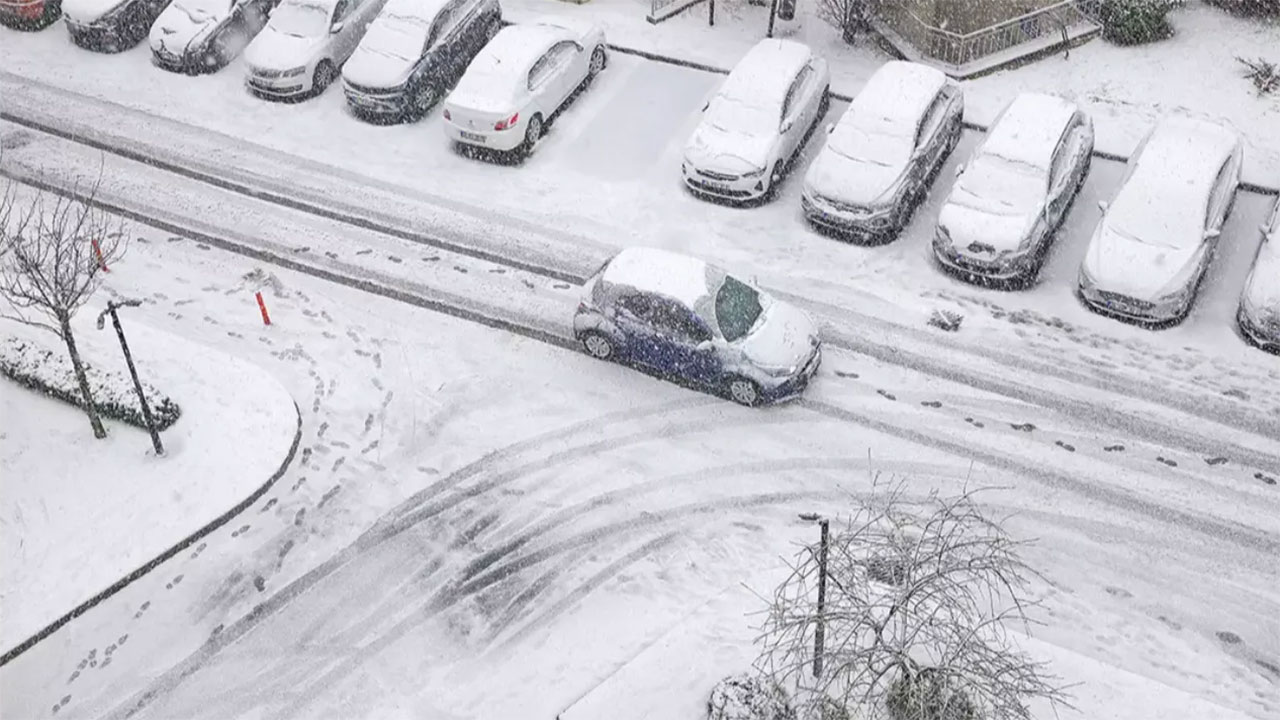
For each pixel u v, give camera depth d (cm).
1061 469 1505
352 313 1759
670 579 1397
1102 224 1736
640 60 2228
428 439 1574
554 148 2044
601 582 1402
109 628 1370
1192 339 1672
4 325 1711
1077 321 1708
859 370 1647
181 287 1805
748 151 1883
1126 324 1700
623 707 1238
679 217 1900
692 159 1900
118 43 2291
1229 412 1569
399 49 2083
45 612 1369
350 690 1306
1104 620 1339
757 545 1426
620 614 1366
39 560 1421
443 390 1639
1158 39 2225
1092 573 1388
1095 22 2236
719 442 1556
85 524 1459
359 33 2245
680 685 1256
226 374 1639
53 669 1331
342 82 2184
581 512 1480
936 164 1931
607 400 1620
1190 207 1716
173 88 2209
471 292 1786
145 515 1467
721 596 1354
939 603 1138
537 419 1597
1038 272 1791
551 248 1853
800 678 1230
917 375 1638
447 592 1401
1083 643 1316
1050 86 2134
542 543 1448
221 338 1719
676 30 2298
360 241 1881
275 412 1586
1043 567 1395
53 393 1614
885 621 1108
